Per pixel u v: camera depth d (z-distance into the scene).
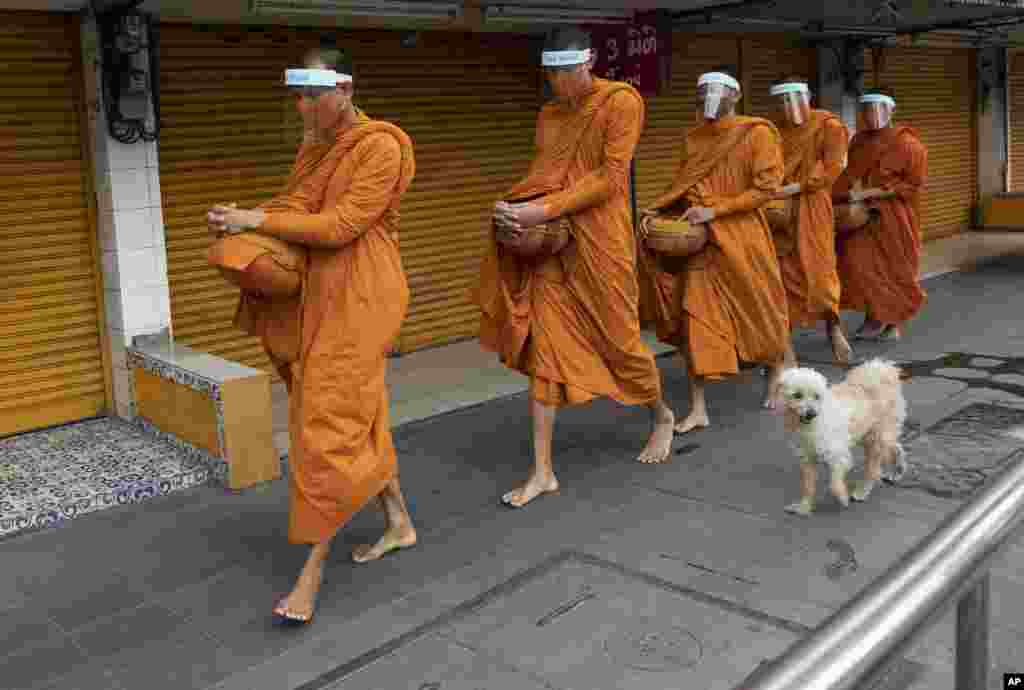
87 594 4.21
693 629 3.67
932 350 7.98
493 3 7.40
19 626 3.94
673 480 5.27
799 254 7.27
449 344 8.64
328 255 3.95
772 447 5.75
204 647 3.73
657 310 6.20
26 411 6.18
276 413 6.80
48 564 4.52
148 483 5.30
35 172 6.04
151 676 3.54
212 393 5.36
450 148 8.35
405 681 3.43
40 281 6.12
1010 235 14.62
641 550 4.39
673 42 9.81
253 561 4.50
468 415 6.69
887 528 4.49
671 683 3.32
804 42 11.34
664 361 8.12
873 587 1.18
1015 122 15.58
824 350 8.27
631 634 3.65
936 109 14.12
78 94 6.12
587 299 5.04
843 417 4.51
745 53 10.60
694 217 5.80
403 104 7.96
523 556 4.40
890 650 1.08
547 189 4.95
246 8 6.30
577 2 7.66
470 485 5.37
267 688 3.43
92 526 4.96
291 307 4.07
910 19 10.04
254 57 7.07
